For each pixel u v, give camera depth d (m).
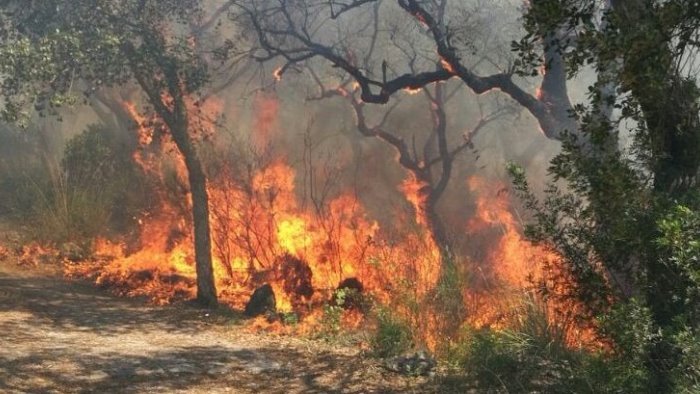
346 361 8.33
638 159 6.21
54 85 11.55
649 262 5.92
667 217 5.12
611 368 6.03
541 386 7.13
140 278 13.13
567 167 6.26
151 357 8.14
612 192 5.87
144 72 12.35
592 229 6.39
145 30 12.12
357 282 11.70
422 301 9.21
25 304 10.43
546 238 6.71
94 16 11.71
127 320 10.16
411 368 7.91
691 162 6.08
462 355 8.06
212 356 8.40
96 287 12.59
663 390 5.64
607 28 5.79
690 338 5.27
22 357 7.55
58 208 15.97
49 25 11.87
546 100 15.84
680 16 5.56
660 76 5.64
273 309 11.14
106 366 7.60
